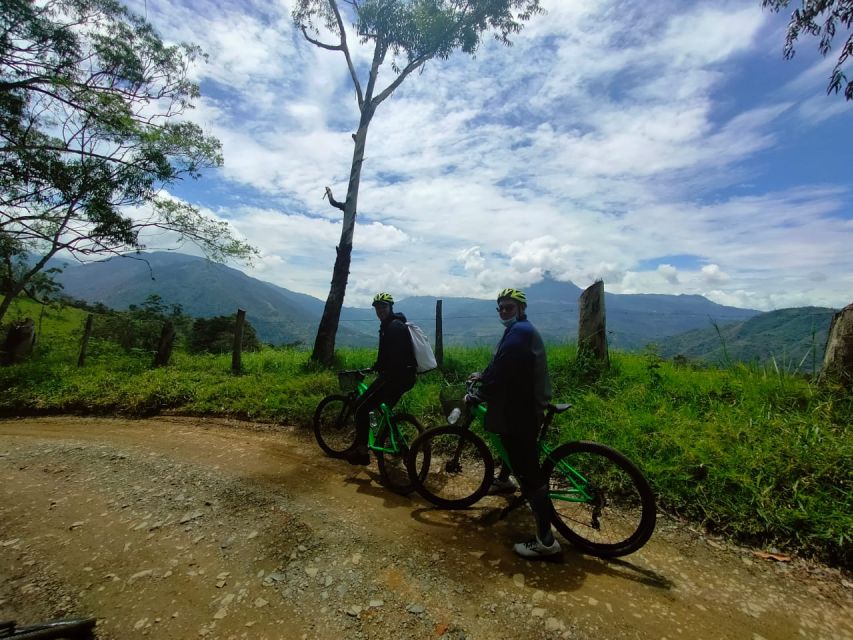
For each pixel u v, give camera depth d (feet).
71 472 17.62
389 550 11.41
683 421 16.16
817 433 13.94
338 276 36.11
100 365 38.78
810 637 8.27
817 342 19.72
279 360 38.50
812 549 10.53
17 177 39.55
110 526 13.28
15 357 41.96
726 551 10.91
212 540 12.26
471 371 27.50
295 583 10.24
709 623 8.61
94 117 40.81
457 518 13.08
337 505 14.07
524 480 11.07
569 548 11.35
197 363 38.55
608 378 22.39
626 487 13.46
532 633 8.43
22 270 51.24
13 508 14.65
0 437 23.07
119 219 44.78
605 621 8.66
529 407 11.01
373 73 38.09
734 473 12.64
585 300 24.31
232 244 49.11
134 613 9.51
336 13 37.73
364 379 18.16
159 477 16.81
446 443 17.29
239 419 24.39
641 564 10.56
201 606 9.64
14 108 38.91
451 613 9.04
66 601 9.96
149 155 42.80
